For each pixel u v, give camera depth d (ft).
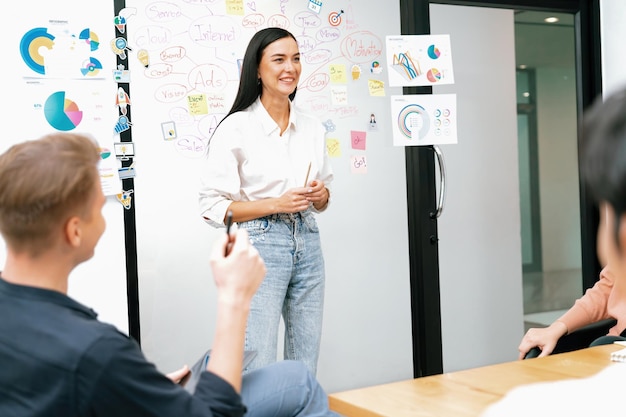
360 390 4.21
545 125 15.30
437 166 10.88
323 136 8.11
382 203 10.16
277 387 4.22
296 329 7.75
